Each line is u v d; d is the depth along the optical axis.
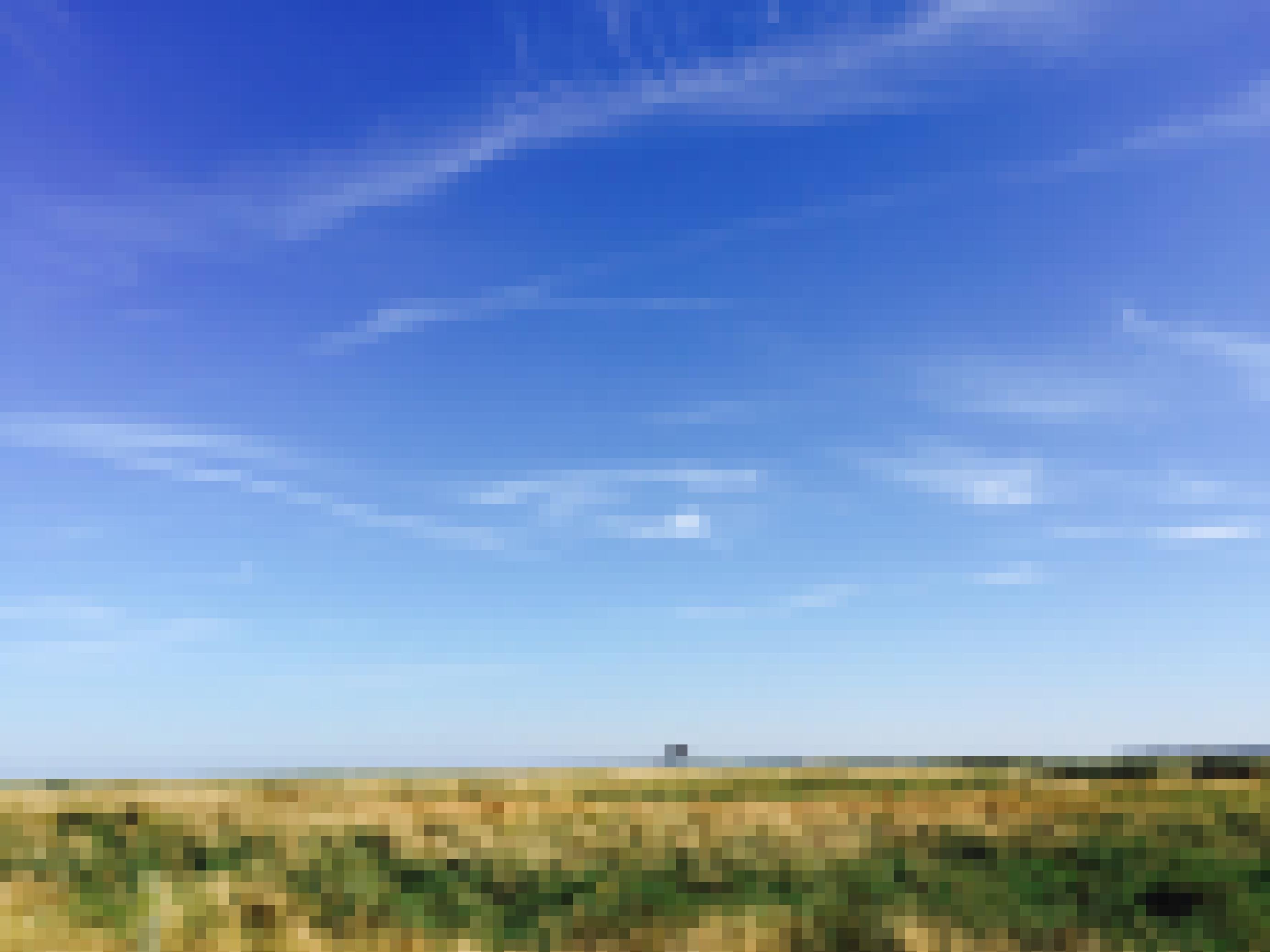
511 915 27.81
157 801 44.91
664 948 25.34
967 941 25.64
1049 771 54.69
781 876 30.80
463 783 53.59
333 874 31.31
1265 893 28.42
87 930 25.50
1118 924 26.77
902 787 49.81
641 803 44.47
